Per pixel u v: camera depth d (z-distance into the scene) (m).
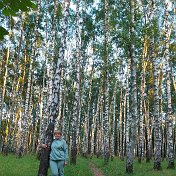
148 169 20.36
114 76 39.75
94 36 36.47
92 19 33.31
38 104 54.22
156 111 20.86
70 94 51.22
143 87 31.61
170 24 28.72
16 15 2.62
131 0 19.61
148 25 20.28
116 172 17.92
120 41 18.50
